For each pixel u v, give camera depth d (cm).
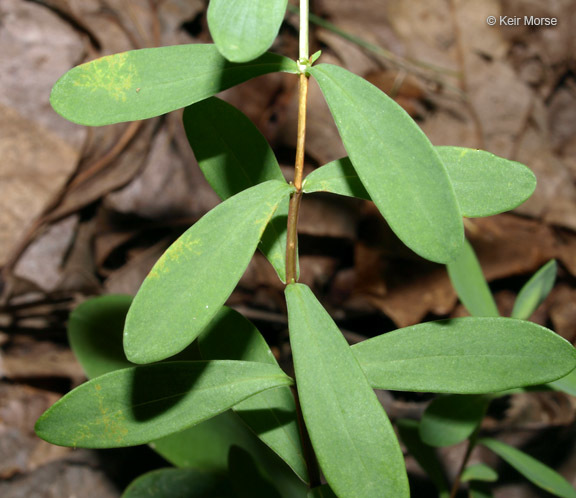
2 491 40
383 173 22
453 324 24
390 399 48
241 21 21
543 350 23
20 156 50
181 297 22
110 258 53
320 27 65
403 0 66
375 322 55
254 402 27
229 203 23
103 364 32
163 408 23
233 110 26
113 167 52
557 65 67
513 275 56
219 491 32
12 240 49
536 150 63
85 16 54
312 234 54
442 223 21
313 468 26
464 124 64
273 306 54
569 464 44
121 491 40
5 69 50
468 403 29
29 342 48
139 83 23
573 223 58
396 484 22
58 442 23
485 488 33
